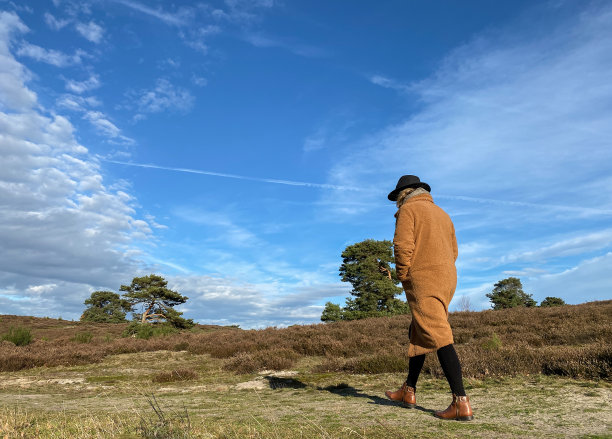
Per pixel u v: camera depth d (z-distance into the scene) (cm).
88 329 3056
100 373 899
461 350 698
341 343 1044
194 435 245
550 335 884
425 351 296
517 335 923
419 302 296
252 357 864
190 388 615
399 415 296
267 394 501
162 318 3681
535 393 364
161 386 662
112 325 3622
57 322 3681
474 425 257
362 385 529
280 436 239
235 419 319
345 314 3133
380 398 392
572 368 454
